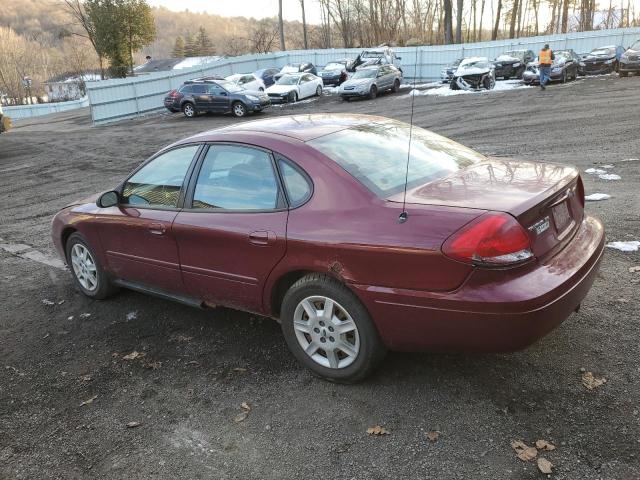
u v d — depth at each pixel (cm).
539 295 273
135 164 1419
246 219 356
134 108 3195
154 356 401
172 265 412
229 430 312
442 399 319
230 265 371
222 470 282
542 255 295
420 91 2792
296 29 7331
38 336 450
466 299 277
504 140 1253
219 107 2606
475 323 279
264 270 351
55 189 1154
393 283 298
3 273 614
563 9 6056
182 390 356
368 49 3928
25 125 3550
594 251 325
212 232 371
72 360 407
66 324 468
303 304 343
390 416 309
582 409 297
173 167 416
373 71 2775
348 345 332
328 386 344
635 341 356
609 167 868
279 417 319
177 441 307
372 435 296
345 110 2342
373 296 305
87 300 515
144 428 321
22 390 371
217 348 404
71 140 2158
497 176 339
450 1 4566
